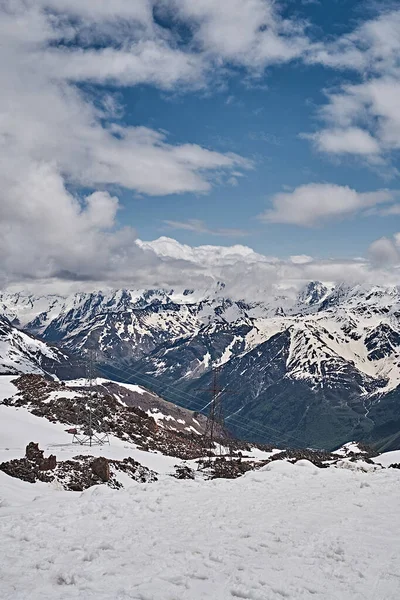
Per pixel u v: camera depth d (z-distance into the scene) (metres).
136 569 17.03
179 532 21.67
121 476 58.25
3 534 20.56
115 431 88.12
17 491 39.53
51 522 22.38
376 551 20.31
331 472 38.09
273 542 20.86
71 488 49.81
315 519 24.78
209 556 18.70
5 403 95.19
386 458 91.81
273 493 30.81
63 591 15.18
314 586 16.62
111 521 23.14
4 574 16.30
